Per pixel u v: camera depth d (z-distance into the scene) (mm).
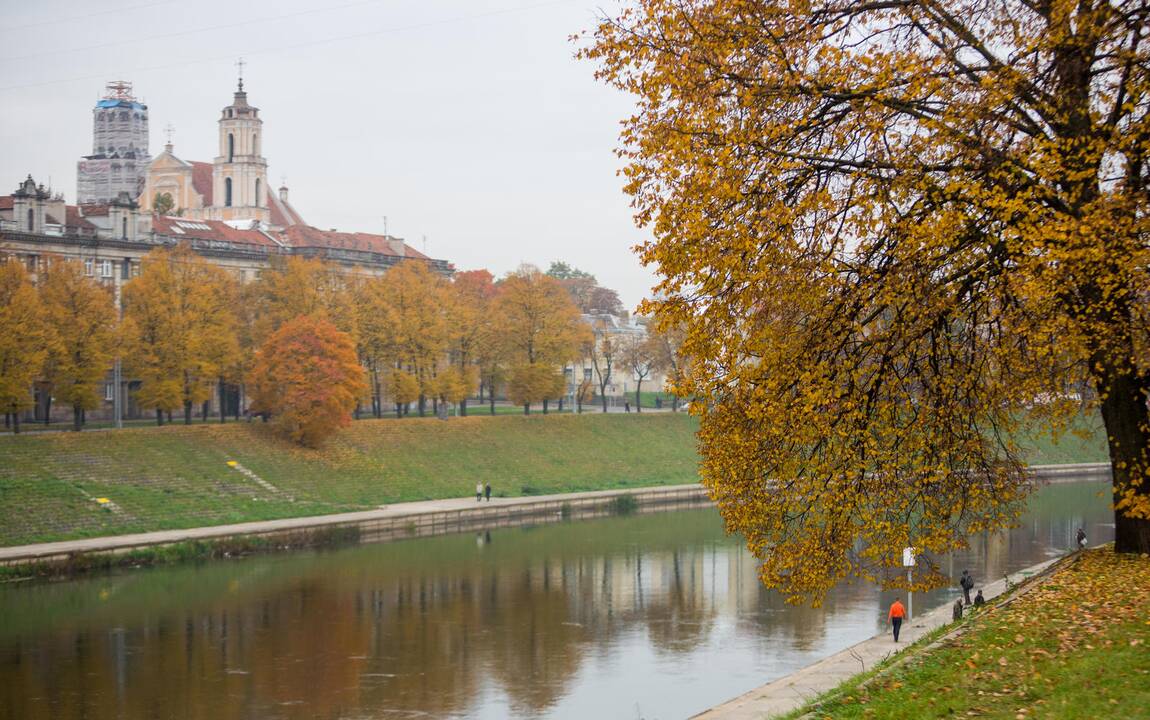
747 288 26062
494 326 148750
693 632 67250
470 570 87625
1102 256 23359
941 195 25172
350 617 71188
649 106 26250
